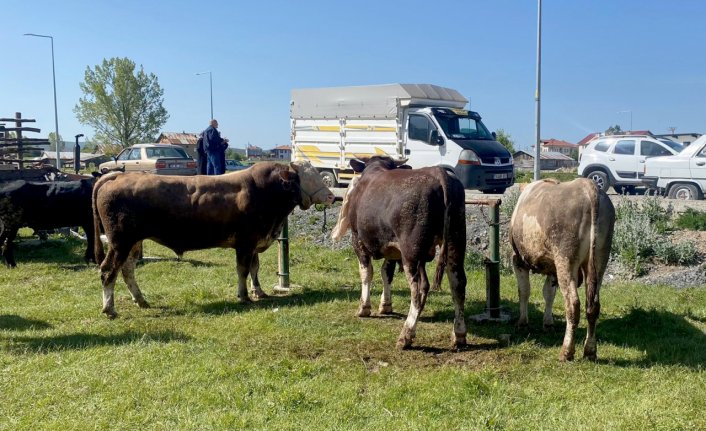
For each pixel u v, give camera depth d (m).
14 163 16.81
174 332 7.55
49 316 8.39
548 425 4.96
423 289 6.97
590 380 5.97
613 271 11.23
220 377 6.02
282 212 9.48
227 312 8.70
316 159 23.19
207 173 17.73
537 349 7.00
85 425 4.98
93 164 52.25
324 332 7.61
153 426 5.00
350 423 5.05
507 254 12.09
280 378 6.00
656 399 5.42
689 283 10.30
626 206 13.98
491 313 8.31
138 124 59.59
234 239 9.22
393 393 5.62
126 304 9.20
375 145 21.33
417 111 20.19
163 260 12.48
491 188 19.16
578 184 6.54
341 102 22.20
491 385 5.79
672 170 19.50
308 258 12.90
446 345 7.20
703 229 13.26
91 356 6.60
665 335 7.53
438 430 4.90
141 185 8.68
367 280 8.39
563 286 6.55
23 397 5.54
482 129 20.72
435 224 6.86
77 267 12.08
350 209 8.30
